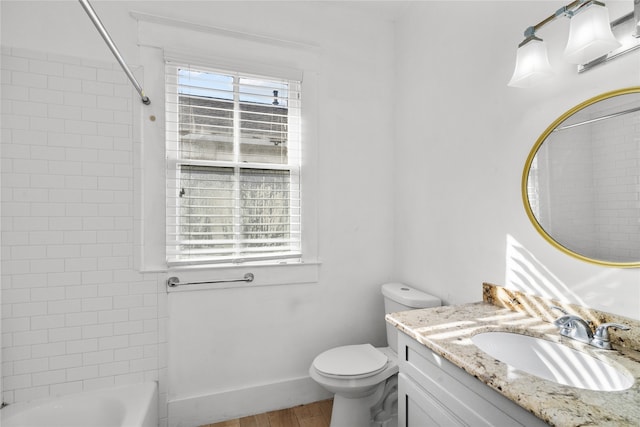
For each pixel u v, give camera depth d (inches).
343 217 83.9
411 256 81.8
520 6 52.4
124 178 65.9
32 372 60.4
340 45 83.6
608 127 40.4
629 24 37.9
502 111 55.9
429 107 75.2
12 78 59.0
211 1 72.0
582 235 43.4
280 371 77.6
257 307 75.6
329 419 72.9
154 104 67.9
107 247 64.8
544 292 49.1
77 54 62.9
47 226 61.2
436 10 72.7
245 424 71.2
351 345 81.8
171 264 69.9
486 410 34.7
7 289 59.0
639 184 37.5
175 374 69.3
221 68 72.0
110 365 65.1
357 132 85.4
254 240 76.6
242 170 76.0
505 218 55.4
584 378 37.8
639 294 37.8
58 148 61.7
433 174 73.7
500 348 44.8
